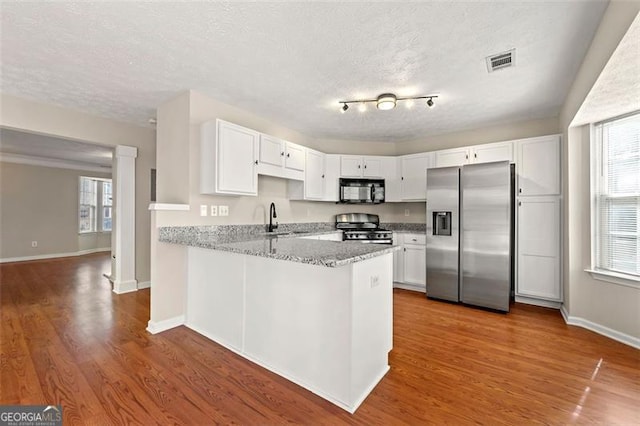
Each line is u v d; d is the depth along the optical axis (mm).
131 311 3096
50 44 2008
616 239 2531
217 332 2389
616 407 1592
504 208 3170
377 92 2797
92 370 1937
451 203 3531
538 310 3213
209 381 1832
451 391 1742
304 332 1792
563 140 3047
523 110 3258
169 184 2971
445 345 2352
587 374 1915
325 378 1688
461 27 1814
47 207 6461
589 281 2691
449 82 2578
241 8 1654
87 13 1694
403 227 4785
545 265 3186
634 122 2420
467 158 3754
